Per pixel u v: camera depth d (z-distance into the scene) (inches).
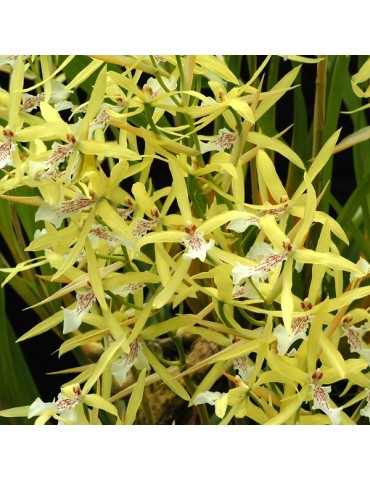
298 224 34.4
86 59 39.0
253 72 43.0
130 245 34.4
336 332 35.6
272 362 33.9
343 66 40.3
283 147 36.1
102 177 34.3
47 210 34.2
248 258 34.8
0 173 40.9
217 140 36.7
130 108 37.2
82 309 35.8
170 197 35.7
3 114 35.7
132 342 36.3
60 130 33.8
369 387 35.0
